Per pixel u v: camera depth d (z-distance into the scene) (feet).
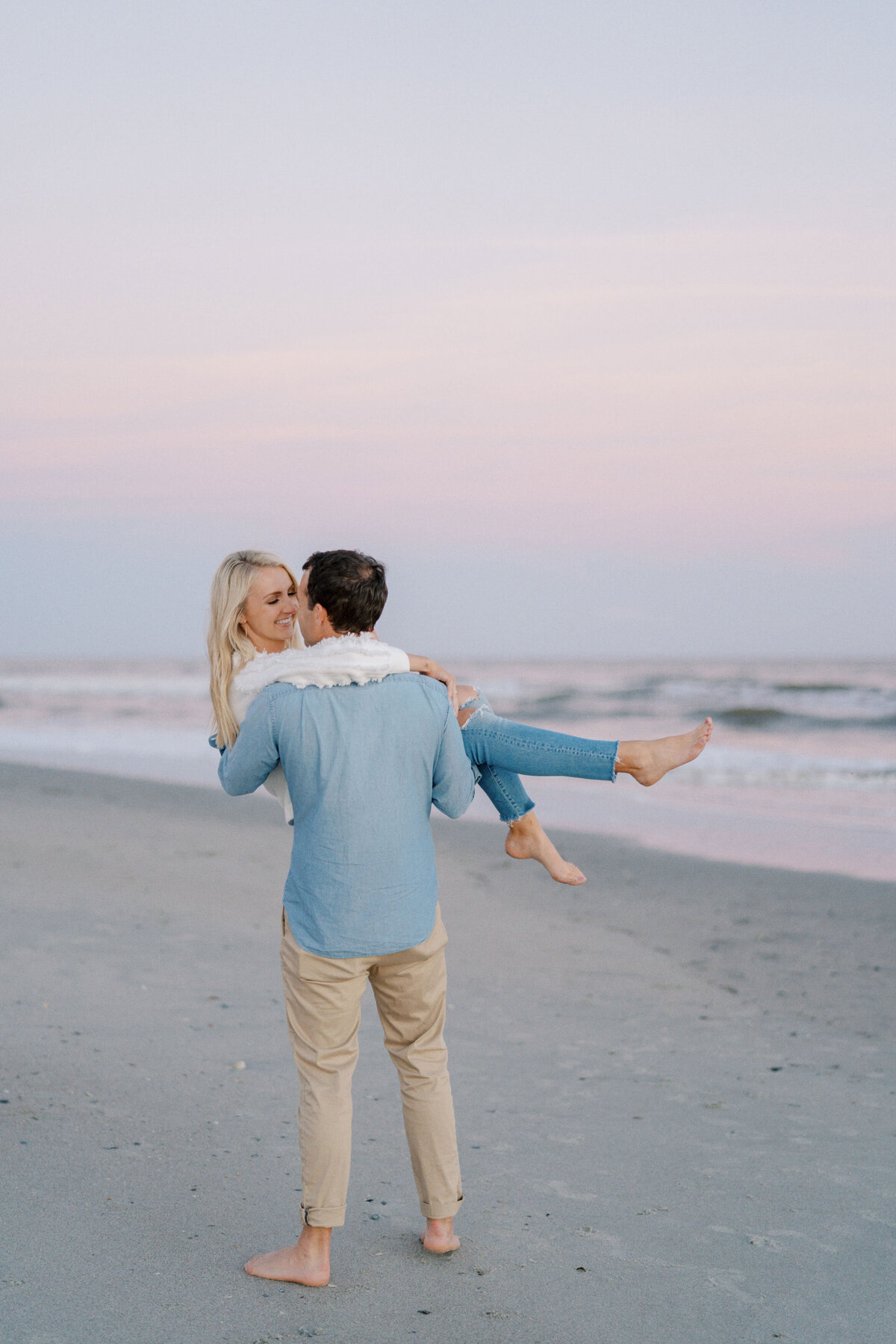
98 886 24.72
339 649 8.07
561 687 142.61
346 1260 8.85
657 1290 8.36
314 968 8.17
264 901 24.34
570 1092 13.21
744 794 48.03
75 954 18.49
